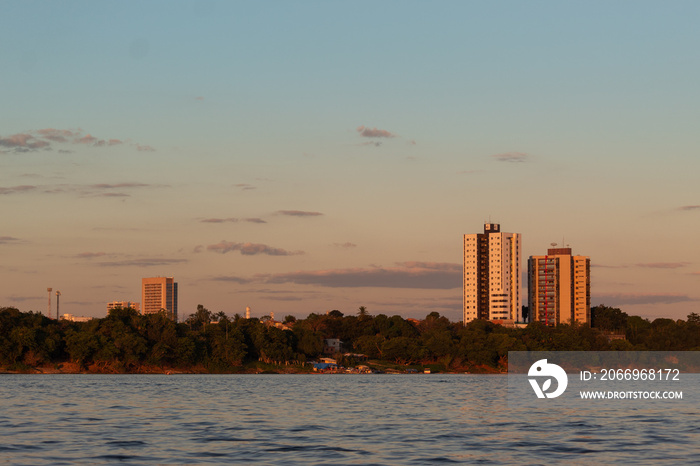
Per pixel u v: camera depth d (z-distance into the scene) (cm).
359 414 10662
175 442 7125
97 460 5994
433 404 12769
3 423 8888
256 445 6925
